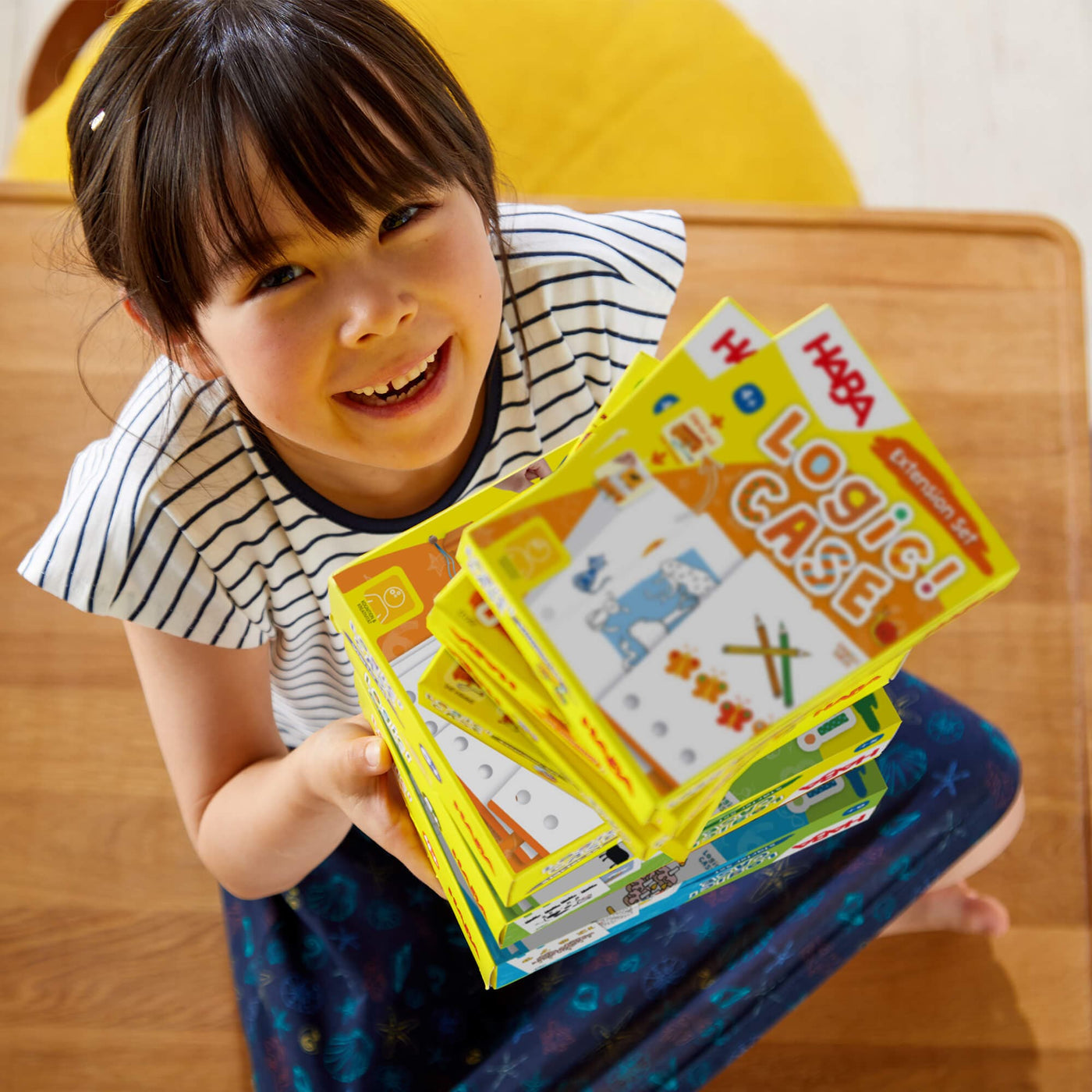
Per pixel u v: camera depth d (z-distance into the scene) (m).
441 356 0.71
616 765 0.45
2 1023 1.03
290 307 0.63
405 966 0.94
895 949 1.08
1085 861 1.11
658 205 1.27
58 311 1.21
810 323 0.48
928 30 2.11
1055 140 2.04
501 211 0.89
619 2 1.48
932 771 0.92
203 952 1.06
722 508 0.46
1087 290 1.91
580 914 0.62
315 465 0.81
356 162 0.60
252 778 0.89
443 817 0.61
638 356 0.58
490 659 0.50
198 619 0.83
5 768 1.11
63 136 1.39
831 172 1.49
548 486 0.47
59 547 0.79
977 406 1.23
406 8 1.37
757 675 0.45
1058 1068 1.05
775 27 2.12
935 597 0.45
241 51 0.60
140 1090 1.01
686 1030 0.89
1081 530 1.20
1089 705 1.18
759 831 0.64
